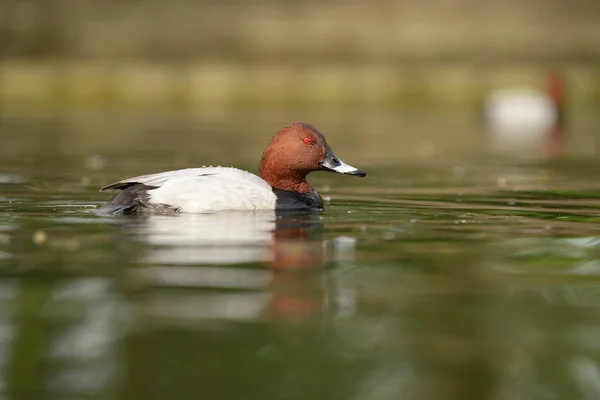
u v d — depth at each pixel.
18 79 42.38
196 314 7.61
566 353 6.93
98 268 9.09
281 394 6.06
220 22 45.03
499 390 6.25
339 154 24.67
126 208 12.05
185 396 6.01
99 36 44.41
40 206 13.27
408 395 6.11
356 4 46.09
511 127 36.56
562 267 9.52
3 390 6.08
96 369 6.42
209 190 12.11
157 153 23.88
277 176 13.36
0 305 7.80
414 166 21.62
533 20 46.44
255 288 8.38
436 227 11.86
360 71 44.72
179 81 43.66
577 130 34.88
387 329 7.35
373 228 11.67
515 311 7.88
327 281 8.76
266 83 43.75
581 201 14.83
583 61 46.59
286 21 45.44
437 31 46.03
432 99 44.62
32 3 44.16
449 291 8.52
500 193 16.02
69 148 25.08
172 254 9.71
